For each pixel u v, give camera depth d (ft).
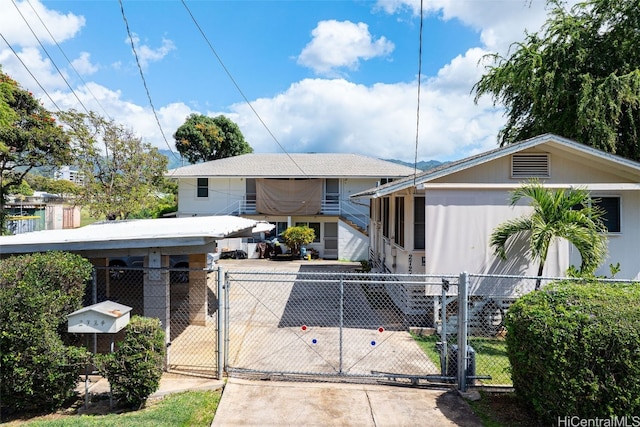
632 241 29.17
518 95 48.37
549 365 13.55
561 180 29.48
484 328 27.35
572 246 29.45
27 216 84.58
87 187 60.03
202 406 15.99
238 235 34.45
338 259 67.31
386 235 43.39
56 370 15.75
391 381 18.67
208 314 32.50
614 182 29.50
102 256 21.70
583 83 38.93
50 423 14.25
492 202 27.22
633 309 13.55
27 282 15.70
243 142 139.13
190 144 127.75
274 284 44.86
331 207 72.23
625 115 39.01
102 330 16.07
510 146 28.66
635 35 40.37
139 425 14.07
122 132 63.41
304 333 26.71
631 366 12.80
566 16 43.80
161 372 16.57
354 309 33.94
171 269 19.74
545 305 14.39
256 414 15.20
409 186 29.04
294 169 73.92
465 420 14.90
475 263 27.37
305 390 17.48
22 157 59.77
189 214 73.77
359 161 80.74
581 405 13.26
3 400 15.58
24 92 56.54
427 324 29.22
